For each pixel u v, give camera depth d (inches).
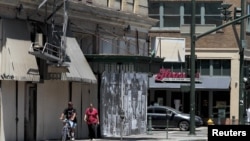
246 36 2143.2
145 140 1221.1
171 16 2122.3
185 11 2124.8
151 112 1772.9
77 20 1224.8
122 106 1310.3
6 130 1029.2
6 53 994.7
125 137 1306.6
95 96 1311.5
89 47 1306.6
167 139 1268.5
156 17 2123.5
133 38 1480.1
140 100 1390.3
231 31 2091.5
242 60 1646.2
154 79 2073.1
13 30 1021.2
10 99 1041.5
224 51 2095.2
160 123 1760.6
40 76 1093.1
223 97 2132.1
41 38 1047.0
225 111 2118.6
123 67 1330.0
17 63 1005.2
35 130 1112.8
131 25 1455.5
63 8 1143.0
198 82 2090.3
